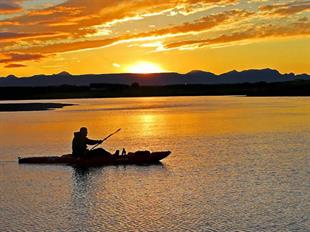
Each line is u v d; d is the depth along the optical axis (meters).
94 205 20.64
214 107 105.19
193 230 17.00
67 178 26.25
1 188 24.27
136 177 26.14
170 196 21.80
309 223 17.44
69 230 17.33
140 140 43.72
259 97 179.12
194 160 31.27
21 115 82.06
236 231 16.75
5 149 38.72
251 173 26.61
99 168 28.73
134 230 17.17
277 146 37.81
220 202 20.52
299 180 24.56
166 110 96.62
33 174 27.47
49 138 46.41
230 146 38.28
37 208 20.34
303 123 59.16
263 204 20.03
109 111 95.00
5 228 17.64
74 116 79.06
